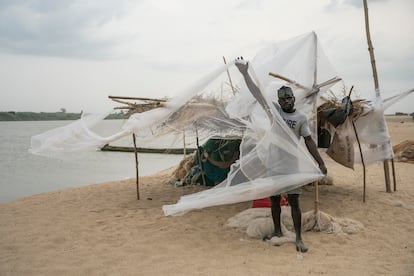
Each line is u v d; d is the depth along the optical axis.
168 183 9.98
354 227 5.52
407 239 5.16
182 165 10.13
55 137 6.18
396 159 14.48
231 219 5.98
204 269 4.06
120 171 15.43
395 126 49.69
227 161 8.77
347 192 8.41
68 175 14.38
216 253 4.60
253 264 4.20
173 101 5.54
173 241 5.11
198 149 9.30
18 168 16.28
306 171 4.67
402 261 4.30
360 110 7.39
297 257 4.40
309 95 6.00
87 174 14.59
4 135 54.91
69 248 4.84
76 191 9.24
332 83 6.34
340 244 4.93
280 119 4.62
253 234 5.21
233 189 4.74
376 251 4.67
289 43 6.49
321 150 8.45
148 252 4.66
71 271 4.06
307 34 6.30
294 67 6.18
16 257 4.50
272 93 5.87
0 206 7.52
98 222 6.17
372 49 8.13
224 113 6.23
